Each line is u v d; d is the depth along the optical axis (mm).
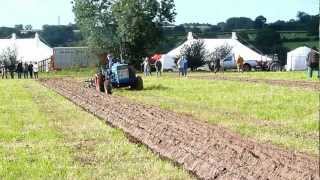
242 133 17703
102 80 37344
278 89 35750
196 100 29781
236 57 81875
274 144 15742
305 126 19203
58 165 13336
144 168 12953
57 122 21234
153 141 16359
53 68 86062
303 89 35312
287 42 134500
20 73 67875
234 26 152500
